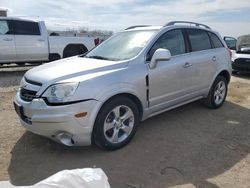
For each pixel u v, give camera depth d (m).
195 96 5.52
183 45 5.19
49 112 3.57
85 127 3.66
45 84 3.70
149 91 4.44
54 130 3.62
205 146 4.28
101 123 3.81
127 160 3.81
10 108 6.08
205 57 5.54
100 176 1.90
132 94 4.18
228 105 6.53
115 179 3.36
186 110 5.98
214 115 5.73
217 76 5.98
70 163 3.73
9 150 4.08
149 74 4.39
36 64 11.78
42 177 3.42
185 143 4.37
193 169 3.61
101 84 3.77
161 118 5.46
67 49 11.74
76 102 3.57
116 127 4.05
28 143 4.30
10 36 10.24
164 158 3.88
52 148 4.14
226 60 6.16
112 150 4.06
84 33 15.79
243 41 11.48
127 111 4.16
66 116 3.54
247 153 4.09
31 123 3.76
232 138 4.61
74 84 3.61
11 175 3.46
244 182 3.35
